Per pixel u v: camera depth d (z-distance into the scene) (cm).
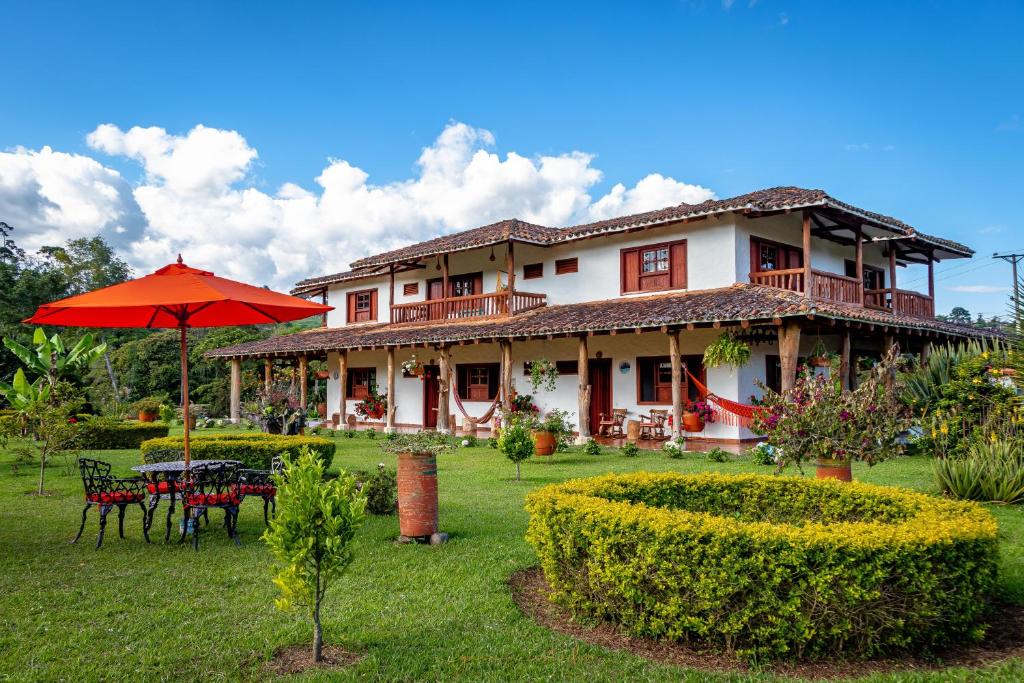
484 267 2336
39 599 550
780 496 643
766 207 1606
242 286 813
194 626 489
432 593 558
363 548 702
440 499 981
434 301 2338
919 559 414
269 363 2816
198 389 3609
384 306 2758
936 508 525
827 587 410
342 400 2355
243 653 441
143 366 3900
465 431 2047
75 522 859
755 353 1727
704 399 1706
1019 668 399
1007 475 852
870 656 419
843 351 1656
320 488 433
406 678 404
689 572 434
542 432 1474
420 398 2477
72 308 749
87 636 470
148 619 504
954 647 437
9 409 1942
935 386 1333
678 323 1478
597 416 1980
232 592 570
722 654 430
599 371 1989
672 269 1850
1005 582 546
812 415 726
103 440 1752
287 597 441
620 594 469
